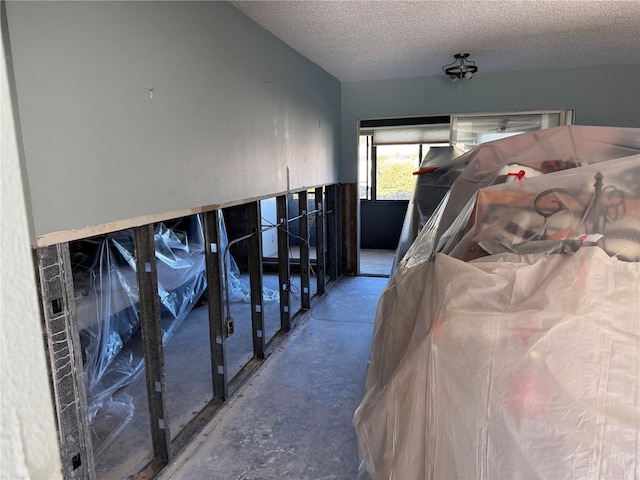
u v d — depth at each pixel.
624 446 0.96
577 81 4.71
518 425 1.03
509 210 1.38
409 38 3.52
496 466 1.04
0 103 0.37
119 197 1.69
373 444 1.36
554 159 1.68
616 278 1.11
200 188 2.27
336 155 5.17
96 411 2.36
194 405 2.61
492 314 1.14
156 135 1.90
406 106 5.13
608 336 1.04
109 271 2.56
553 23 3.23
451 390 1.12
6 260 0.38
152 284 1.97
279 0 2.61
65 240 1.44
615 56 4.25
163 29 1.93
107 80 1.61
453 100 5.02
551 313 1.09
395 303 1.62
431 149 3.22
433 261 1.51
